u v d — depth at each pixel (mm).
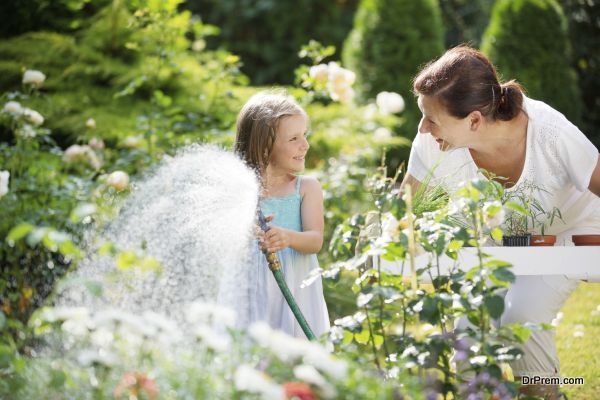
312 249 4633
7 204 5816
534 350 4289
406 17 12398
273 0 17328
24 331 3701
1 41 8383
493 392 3447
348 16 17703
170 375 2879
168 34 8469
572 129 4430
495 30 12172
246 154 4828
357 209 7449
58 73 8367
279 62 17359
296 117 4773
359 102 12422
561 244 4699
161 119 7371
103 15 8617
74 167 7219
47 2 8719
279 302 4625
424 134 4809
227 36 17531
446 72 4348
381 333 3768
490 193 3971
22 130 6422
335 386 2918
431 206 4387
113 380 2914
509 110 4383
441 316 3678
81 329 3105
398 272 3994
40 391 3035
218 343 2949
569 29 13812
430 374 3697
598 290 8477
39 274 5484
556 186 4527
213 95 8070
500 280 3488
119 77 8445
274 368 2984
